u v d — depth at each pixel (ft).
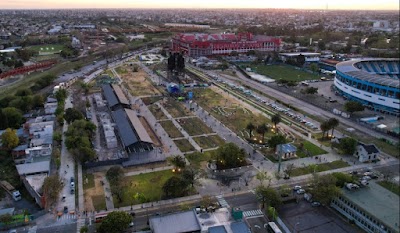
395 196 406.21
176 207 409.28
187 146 580.71
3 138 536.83
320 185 418.92
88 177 472.85
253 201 426.92
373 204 384.06
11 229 367.45
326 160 537.24
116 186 426.10
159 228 353.31
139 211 401.49
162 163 517.55
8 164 508.12
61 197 423.64
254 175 487.20
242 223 366.43
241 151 520.42
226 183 465.88
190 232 354.54
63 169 491.31
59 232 363.15
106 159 516.73
